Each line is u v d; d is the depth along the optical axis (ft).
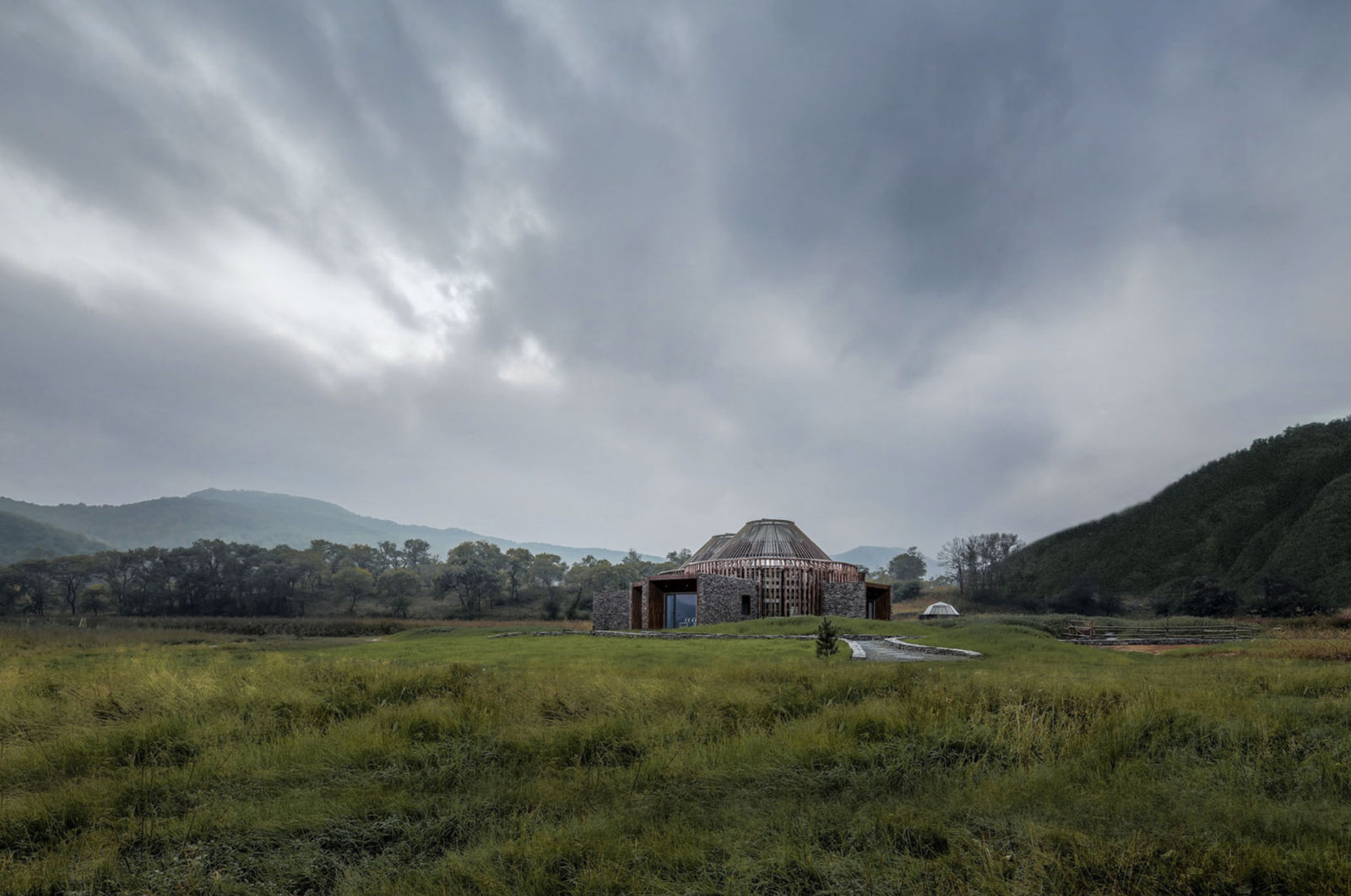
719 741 26.40
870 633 115.85
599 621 184.85
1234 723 26.71
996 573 409.28
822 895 14.61
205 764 23.49
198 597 443.32
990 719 27.84
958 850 16.37
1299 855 15.57
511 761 24.63
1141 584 335.47
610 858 16.28
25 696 34.42
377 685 35.37
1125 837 16.71
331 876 16.71
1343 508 286.46
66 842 17.93
